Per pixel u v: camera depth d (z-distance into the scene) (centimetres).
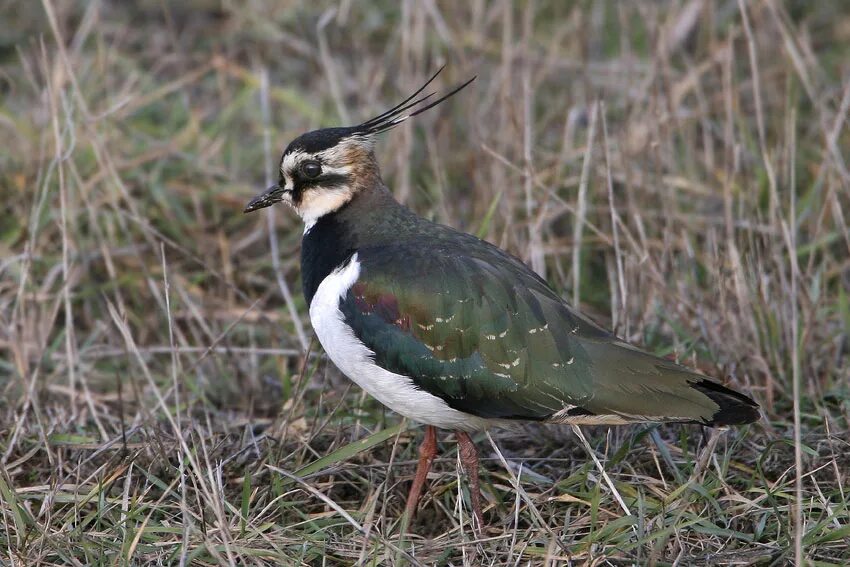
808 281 1283
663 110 1528
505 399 992
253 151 1616
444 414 1018
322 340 1044
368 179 1076
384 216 1069
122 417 1141
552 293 1027
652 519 995
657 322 1273
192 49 1862
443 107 1575
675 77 1664
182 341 1307
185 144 1575
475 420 1020
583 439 1011
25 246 1279
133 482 1083
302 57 1855
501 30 1823
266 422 1203
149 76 1677
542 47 1809
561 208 1430
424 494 1084
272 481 1048
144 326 1390
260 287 1469
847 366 1216
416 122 1593
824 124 1355
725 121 1462
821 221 1284
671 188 1411
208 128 1658
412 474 1103
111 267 1296
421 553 971
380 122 1104
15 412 1170
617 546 953
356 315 1009
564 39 1822
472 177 1498
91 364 1307
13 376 1263
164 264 1093
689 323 1239
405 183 1448
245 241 1472
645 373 978
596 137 1493
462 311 990
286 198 1102
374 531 1021
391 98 1694
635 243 1267
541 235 1378
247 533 982
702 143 1641
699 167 1580
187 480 1073
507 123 1498
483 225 1251
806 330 1200
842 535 931
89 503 1038
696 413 961
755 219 1405
